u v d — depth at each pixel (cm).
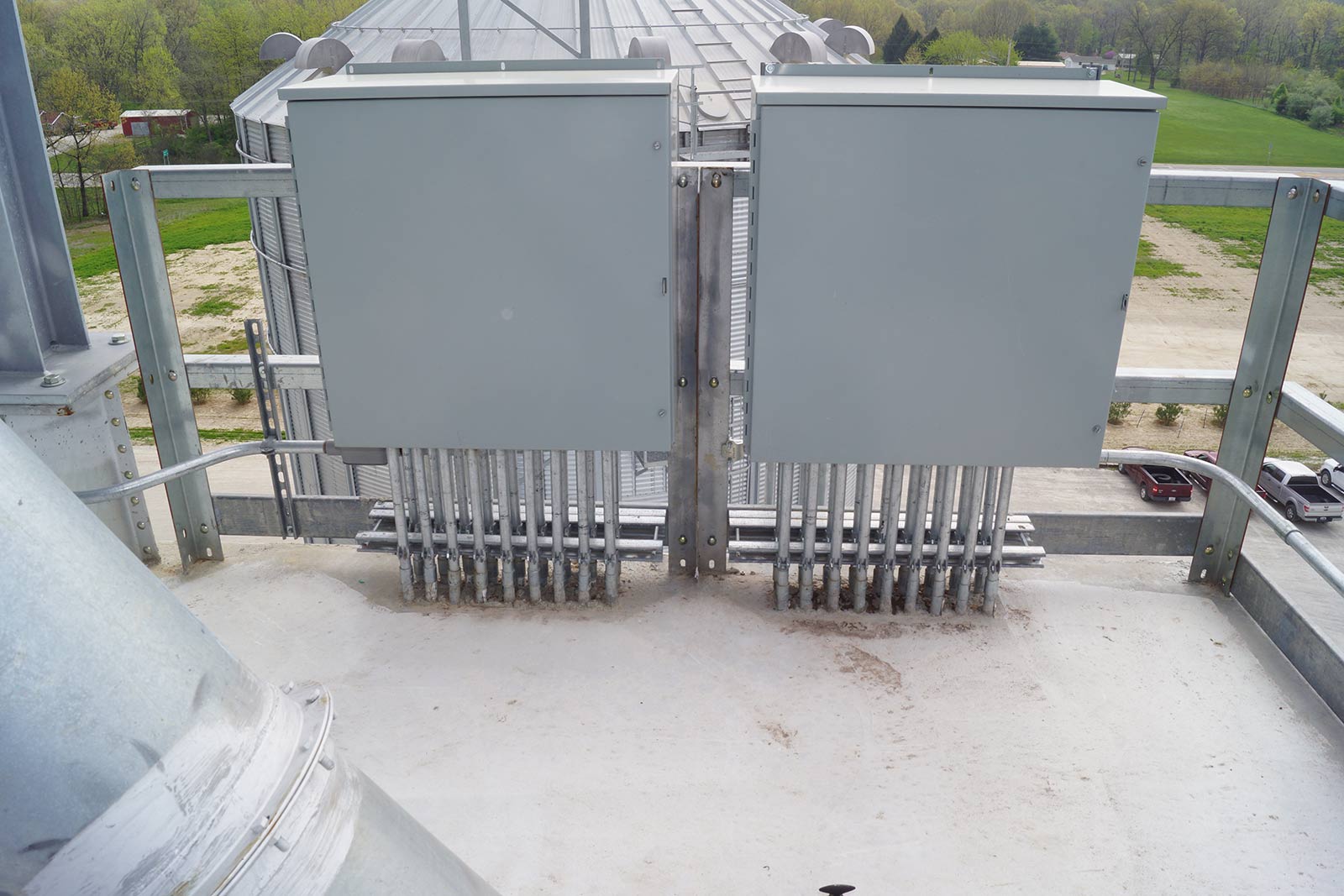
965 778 252
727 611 320
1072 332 272
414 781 252
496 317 278
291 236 1010
